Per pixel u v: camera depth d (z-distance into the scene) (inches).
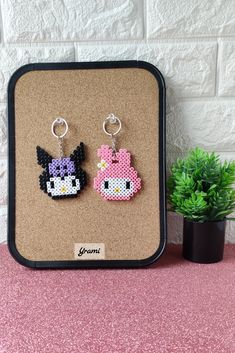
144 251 25.3
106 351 16.6
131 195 25.4
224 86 27.2
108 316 19.4
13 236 25.5
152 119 25.6
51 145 25.6
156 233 25.4
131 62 25.5
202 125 27.6
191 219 25.2
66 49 26.5
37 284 23.0
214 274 23.9
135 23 26.2
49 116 25.6
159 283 22.9
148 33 26.4
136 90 25.6
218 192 24.5
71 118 25.6
